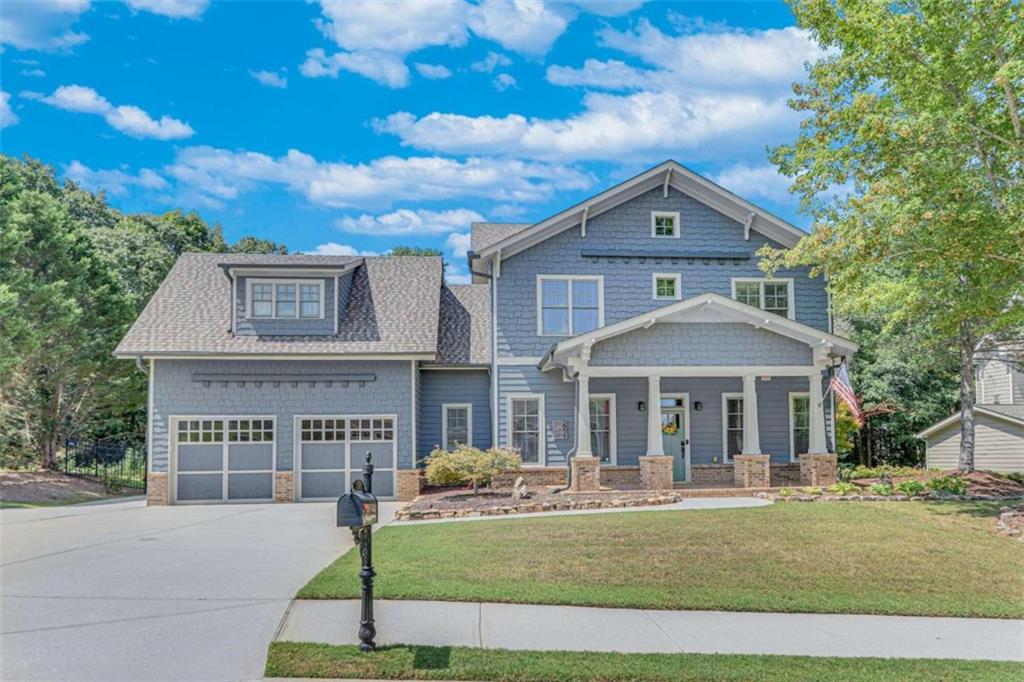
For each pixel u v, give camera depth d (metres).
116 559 10.60
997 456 24.69
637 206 22.05
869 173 14.66
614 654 6.68
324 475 20.62
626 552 10.61
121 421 32.78
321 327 21.05
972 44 12.62
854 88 14.72
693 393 21.62
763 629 7.58
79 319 25.47
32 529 14.07
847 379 18.36
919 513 13.95
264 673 6.20
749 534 11.79
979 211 12.83
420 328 21.53
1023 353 23.30
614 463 21.27
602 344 18.44
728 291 22.03
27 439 27.05
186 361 20.36
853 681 6.14
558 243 21.78
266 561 10.41
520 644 6.96
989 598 8.79
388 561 10.06
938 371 27.94
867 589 9.09
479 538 11.65
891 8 13.76
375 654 6.61
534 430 21.45
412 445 20.64
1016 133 12.84
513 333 21.52
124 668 6.28
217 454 20.34
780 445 21.62
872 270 17.95
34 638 7.03
